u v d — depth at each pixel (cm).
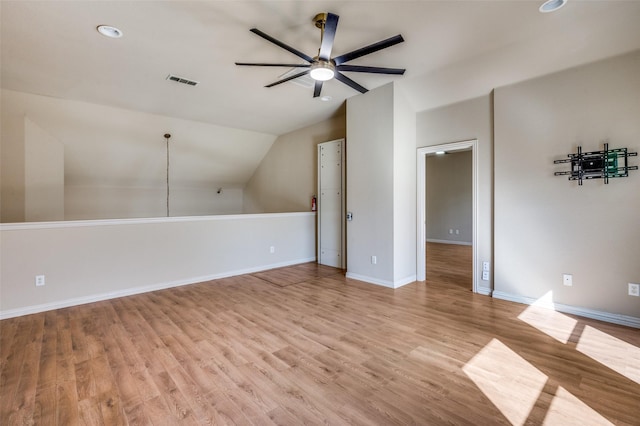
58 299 363
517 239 374
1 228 332
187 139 621
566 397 198
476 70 370
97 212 665
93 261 386
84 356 252
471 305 368
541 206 355
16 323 319
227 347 267
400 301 384
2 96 427
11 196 468
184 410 188
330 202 580
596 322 314
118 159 606
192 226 468
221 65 355
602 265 319
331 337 286
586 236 328
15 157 463
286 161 694
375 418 181
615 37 290
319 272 536
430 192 927
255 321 324
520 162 369
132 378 221
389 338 283
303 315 340
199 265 475
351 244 496
